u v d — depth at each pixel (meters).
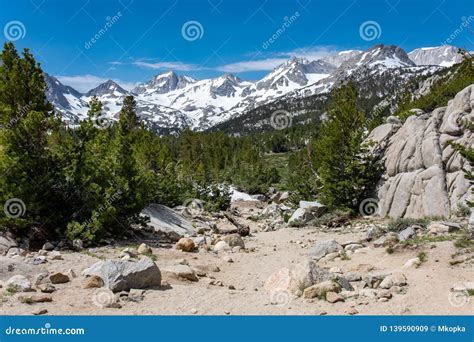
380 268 12.84
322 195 28.75
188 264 14.60
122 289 10.61
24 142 17.39
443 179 20.81
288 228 25.91
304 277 10.78
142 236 19.80
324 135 30.55
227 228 26.47
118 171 19.62
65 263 13.33
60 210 17.67
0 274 11.09
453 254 12.45
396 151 24.98
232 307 9.62
